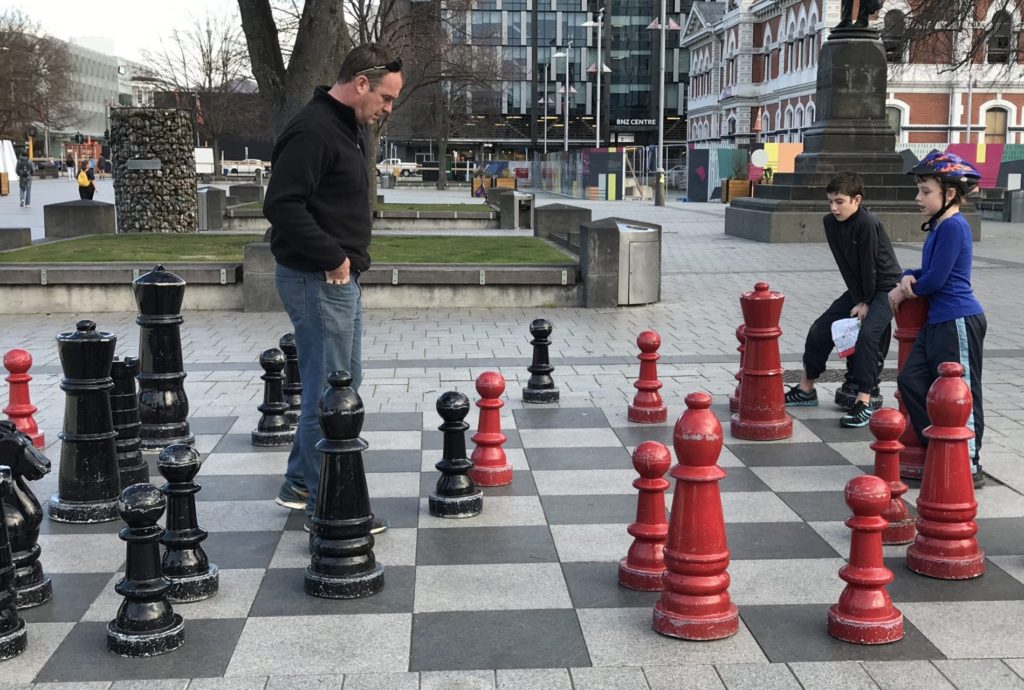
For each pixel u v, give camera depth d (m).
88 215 21.09
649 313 13.45
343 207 5.31
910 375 6.23
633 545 4.91
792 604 4.62
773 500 6.09
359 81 5.23
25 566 4.70
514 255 16.59
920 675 3.96
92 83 156.75
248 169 91.31
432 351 10.82
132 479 6.43
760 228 24.91
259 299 13.55
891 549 5.36
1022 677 3.95
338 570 4.71
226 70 72.81
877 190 24.64
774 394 7.40
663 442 7.39
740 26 69.94
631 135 107.50
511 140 108.31
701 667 4.02
